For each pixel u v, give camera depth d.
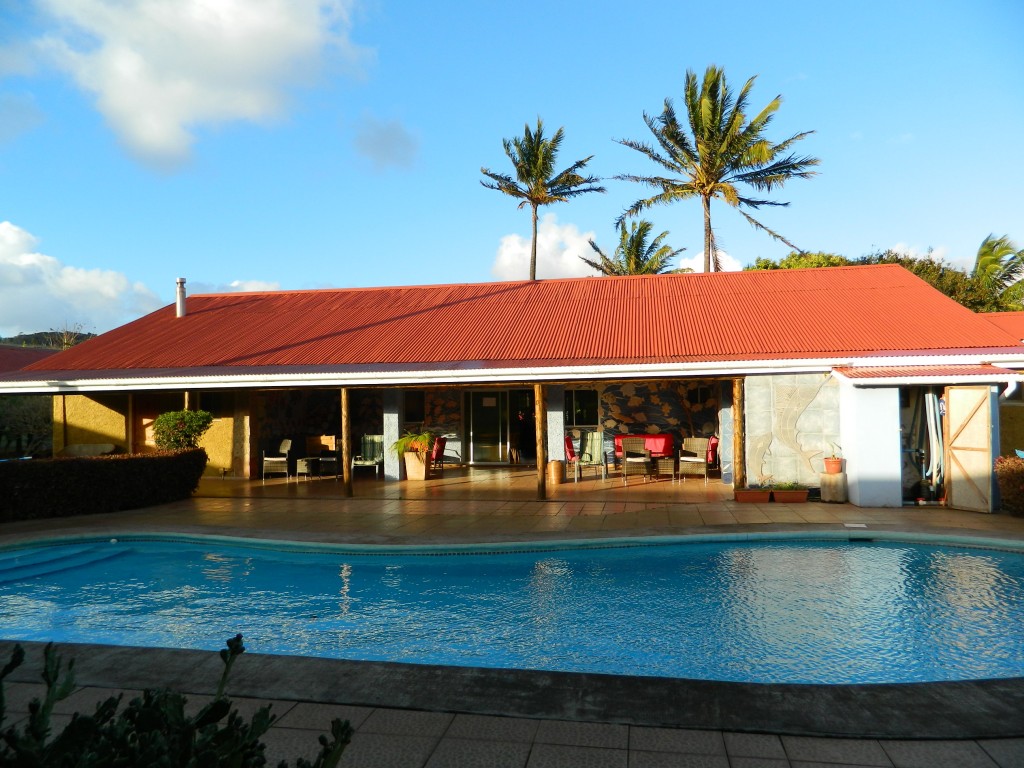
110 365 17.52
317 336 18.38
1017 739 3.96
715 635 6.76
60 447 19.30
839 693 4.54
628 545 10.13
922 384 12.20
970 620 7.03
